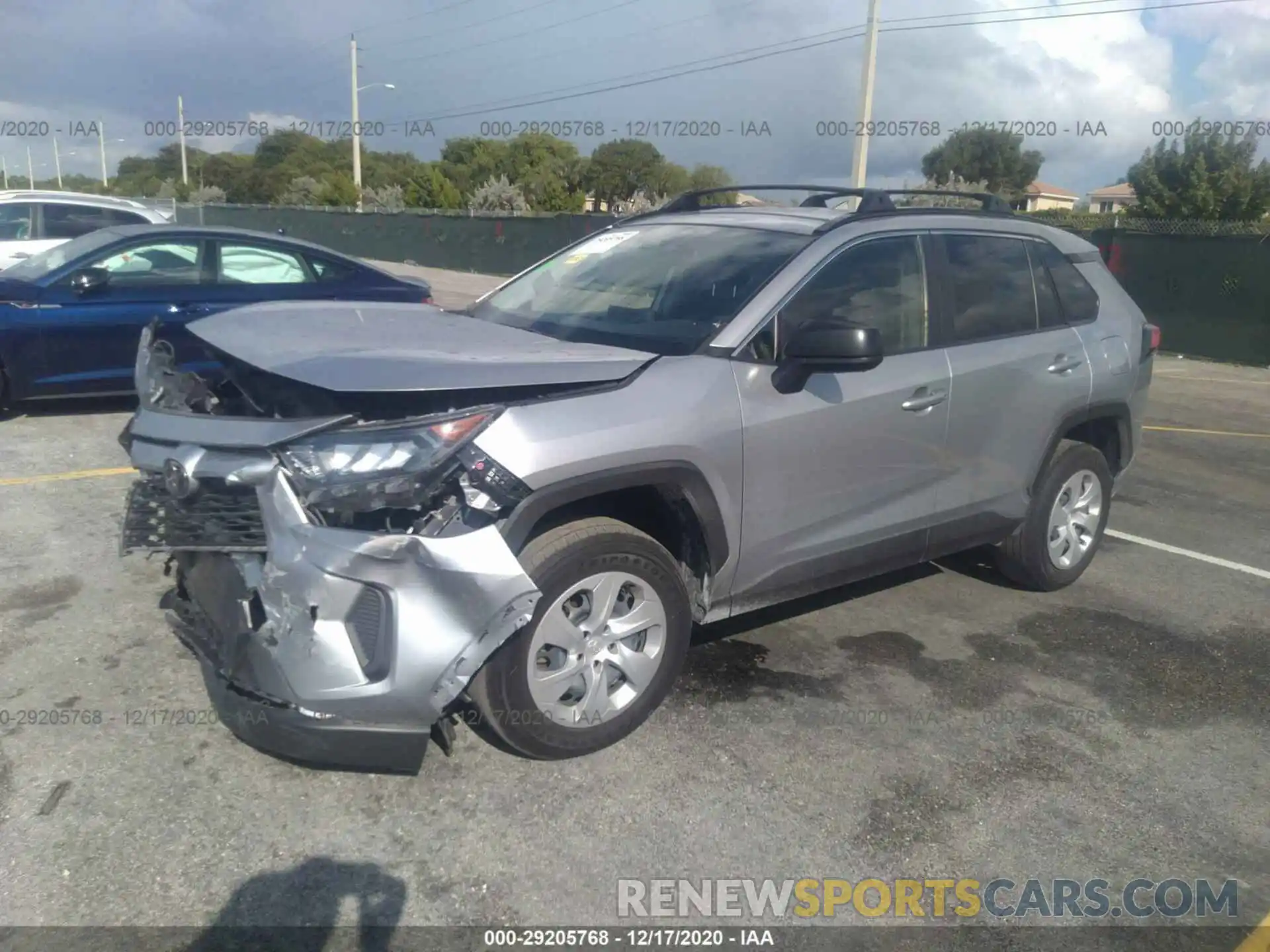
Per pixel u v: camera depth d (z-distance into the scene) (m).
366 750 3.08
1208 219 25.14
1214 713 4.16
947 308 4.50
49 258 8.21
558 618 3.35
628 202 35.59
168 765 3.41
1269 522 6.98
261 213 38.34
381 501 2.93
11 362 7.64
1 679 3.92
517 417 3.15
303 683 2.99
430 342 3.61
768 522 3.84
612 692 3.60
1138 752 3.83
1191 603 5.37
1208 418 10.89
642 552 3.49
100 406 8.60
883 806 3.39
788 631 4.70
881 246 4.32
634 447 3.34
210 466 3.05
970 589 5.38
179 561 3.62
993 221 4.91
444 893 2.89
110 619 4.46
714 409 3.58
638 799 3.34
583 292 4.43
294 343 3.44
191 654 4.16
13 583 4.79
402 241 32.34
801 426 3.83
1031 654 4.62
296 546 2.96
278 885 2.89
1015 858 3.17
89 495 6.17
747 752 3.65
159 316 7.98
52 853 2.96
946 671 4.39
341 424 3.01
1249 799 3.55
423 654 3.00
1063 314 5.10
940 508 4.52
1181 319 16.25
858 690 4.16
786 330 3.89
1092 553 5.48
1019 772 3.64
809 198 5.53
